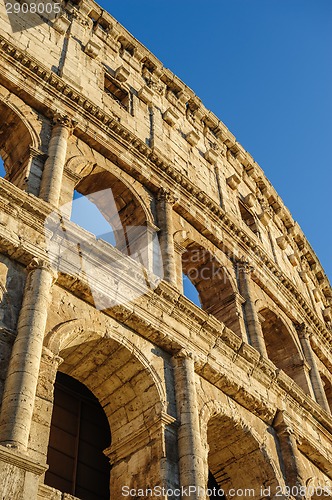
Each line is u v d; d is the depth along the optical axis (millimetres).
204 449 22547
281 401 28781
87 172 29031
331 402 39500
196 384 24688
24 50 28672
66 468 22891
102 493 23422
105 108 32344
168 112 36906
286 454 27062
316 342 39531
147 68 38906
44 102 28031
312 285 48000
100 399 23453
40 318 19484
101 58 35188
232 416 25484
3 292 19906
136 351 22953
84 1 36188
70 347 22016
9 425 16641
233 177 40344
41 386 18719
